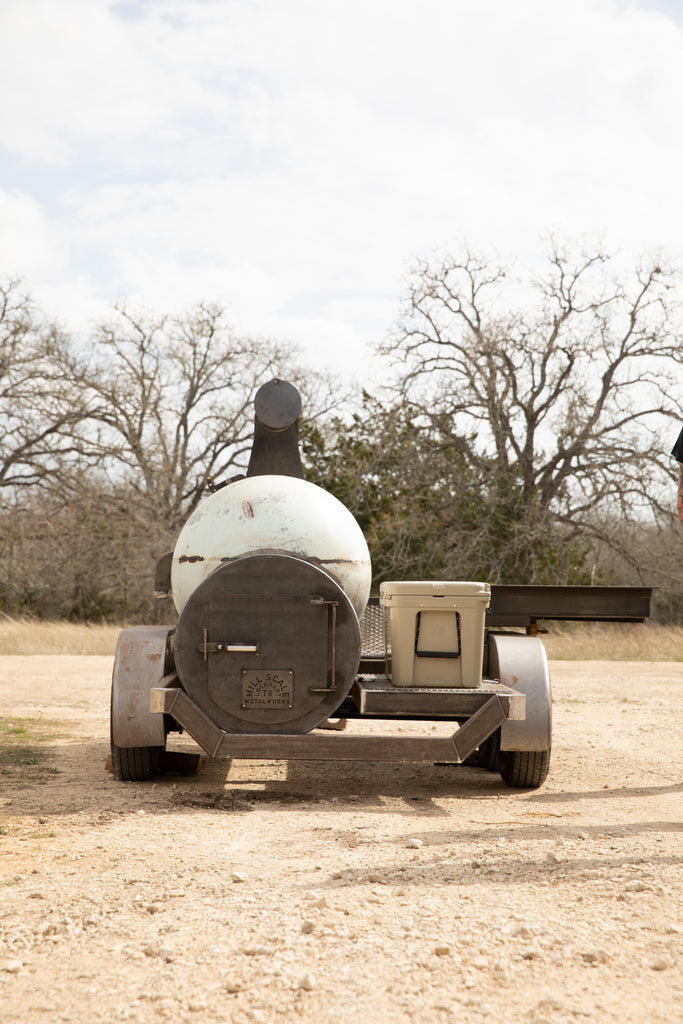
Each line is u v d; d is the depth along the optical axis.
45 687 14.59
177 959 3.37
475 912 3.84
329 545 6.73
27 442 40.00
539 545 29.75
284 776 7.52
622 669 18.98
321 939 3.54
